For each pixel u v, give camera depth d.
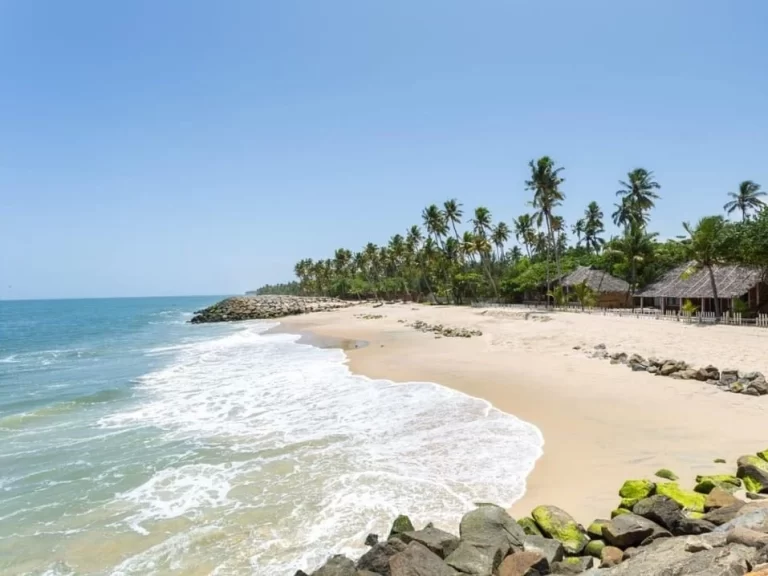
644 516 7.62
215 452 12.77
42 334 57.66
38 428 15.37
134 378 24.34
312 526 8.64
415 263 95.94
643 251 54.00
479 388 18.44
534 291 67.31
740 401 14.63
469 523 7.61
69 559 7.92
